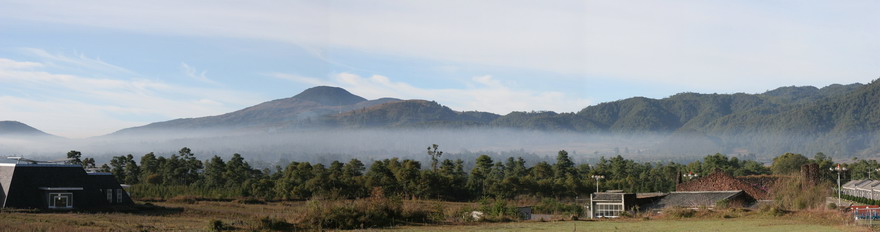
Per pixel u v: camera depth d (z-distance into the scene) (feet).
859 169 638.12
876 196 353.72
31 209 272.92
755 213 212.64
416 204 202.39
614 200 284.61
